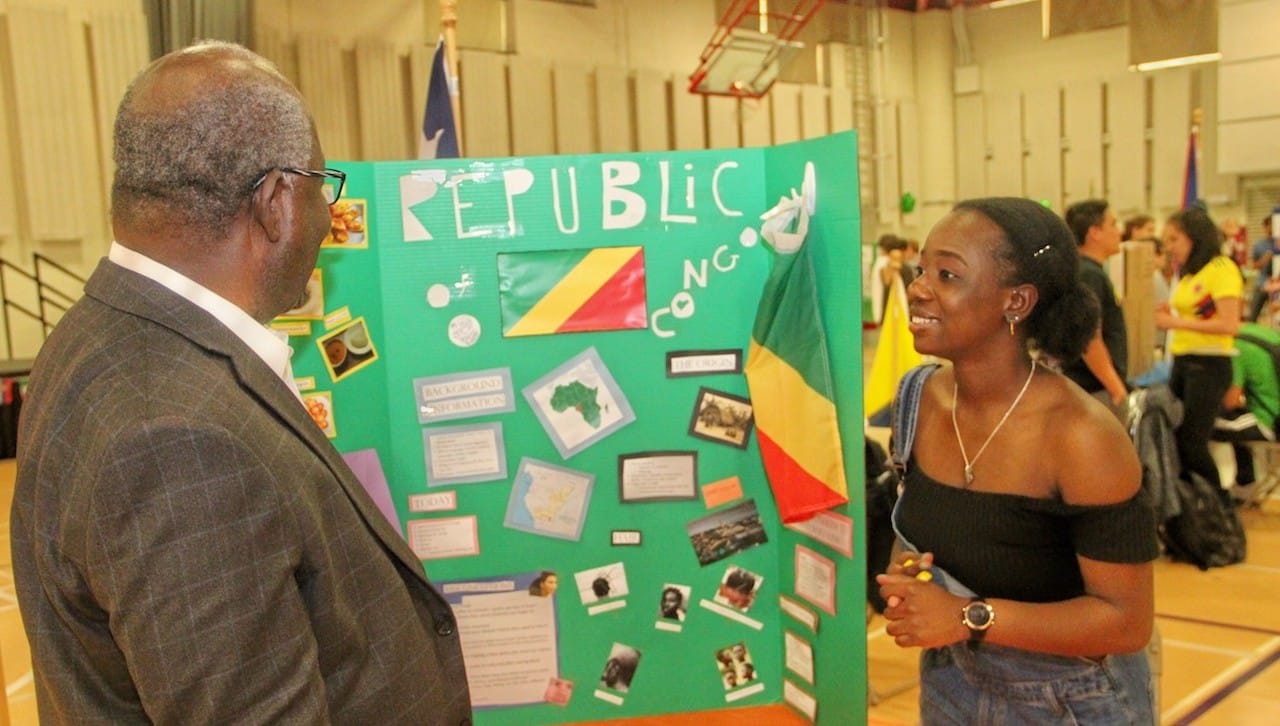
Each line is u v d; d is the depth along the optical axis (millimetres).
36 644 929
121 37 8016
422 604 1143
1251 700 2961
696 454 1852
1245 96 11477
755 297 1838
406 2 9750
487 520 1812
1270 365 4773
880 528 1825
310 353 1700
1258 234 11805
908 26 14297
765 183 1826
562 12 10852
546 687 1859
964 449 1303
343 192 1709
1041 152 13930
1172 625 3609
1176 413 4207
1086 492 1188
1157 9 12617
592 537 1843
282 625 852
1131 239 6812
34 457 901
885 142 13781
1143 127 12992
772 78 8031
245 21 7836
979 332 1251
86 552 813
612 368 1816
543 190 1772
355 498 1038
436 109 3027
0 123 7633
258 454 872
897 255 9633
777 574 1902
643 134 11484
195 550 801
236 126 948
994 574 1274
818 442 1622
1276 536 4727
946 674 1394
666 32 11641
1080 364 3246
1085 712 1263
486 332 1779
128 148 944
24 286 7797
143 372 876
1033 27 13797
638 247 1799
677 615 1881
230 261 966
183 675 789
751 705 1922
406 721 1040
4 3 7535
